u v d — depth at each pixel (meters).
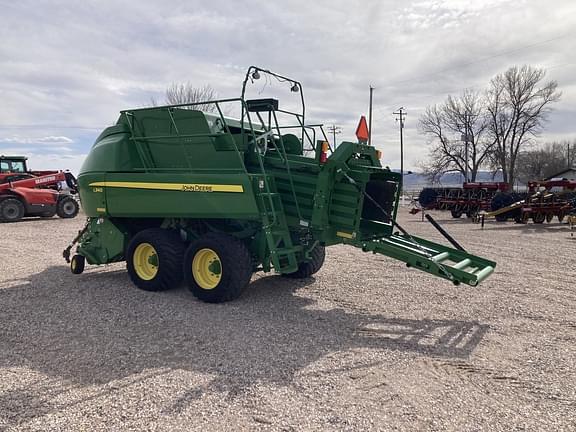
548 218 20.47
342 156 5.97
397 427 3.13
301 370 4.07
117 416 3.26
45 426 3.13
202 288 6.29
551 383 3.86
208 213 6.23
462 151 56.16
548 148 83.38
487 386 3.79
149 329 5.19
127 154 7.31
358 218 5.91
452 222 21.14
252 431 3.06
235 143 6.18
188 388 3.70
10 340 4.85
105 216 7.43
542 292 7.08
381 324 5.47
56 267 8.88
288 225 6.61
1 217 18.42
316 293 6.92
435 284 7.58
